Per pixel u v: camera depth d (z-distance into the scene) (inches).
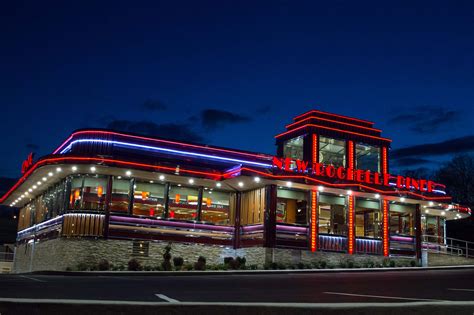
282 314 259.3
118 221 1210.6
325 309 263.1
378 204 1424.7
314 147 1482.5
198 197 1334.9
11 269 1831.9
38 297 416.2
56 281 636.7
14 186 1505.9
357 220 1509.6
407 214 1503.4
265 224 1254.9
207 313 255.6
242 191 1373.0
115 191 1242.6
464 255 1609.3
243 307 259.1
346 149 1526.8
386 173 1546.5
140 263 1207.6
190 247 1274.6
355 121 1567.4
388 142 1589.6
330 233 1328.7
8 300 237.1
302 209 1325.0
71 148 1305.4
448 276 882.8
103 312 243.0
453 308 284.5
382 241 1400.1
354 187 1330.0
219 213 1362.0
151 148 1312.7
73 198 1222.9
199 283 668.7
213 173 1277.1
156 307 249.9
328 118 1533.0
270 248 1238.9
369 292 554.3
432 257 1482.5
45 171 1238.9
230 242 1328.7
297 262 1261.1
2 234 2394.2
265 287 613.3
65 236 1181.1
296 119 1577.3
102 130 1275.8
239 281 727.7
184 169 1251.8
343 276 896.3
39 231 1421.0
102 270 1090.7
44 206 1464.1
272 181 1248.8
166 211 1289.4
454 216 1712.6
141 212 1277.1
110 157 1178.6
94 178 1233.4
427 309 280.1
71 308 239.9
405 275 923.4
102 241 1185.4
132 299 429.7
